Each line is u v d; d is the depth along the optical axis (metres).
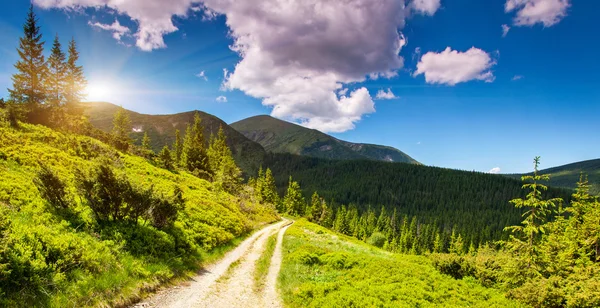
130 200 14.81
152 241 14.40
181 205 19.62
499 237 147.38
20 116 31.62
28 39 46.16
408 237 131.00
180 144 99.81
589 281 13.45
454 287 15.71
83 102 57.47
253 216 45.34
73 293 8.52
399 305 11.95
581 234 19.62
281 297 12.98
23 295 7.50
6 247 7.91
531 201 17.55
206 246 18.91
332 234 44.41
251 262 19.09
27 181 15.52
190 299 11.20
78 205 14.85
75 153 29.22
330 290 13.45
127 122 86.50
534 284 14.70
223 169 74.06
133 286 10.41
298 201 120.50
